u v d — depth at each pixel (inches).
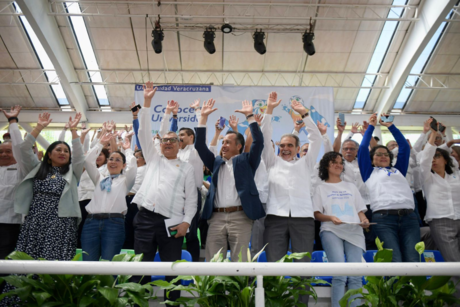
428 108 448.8
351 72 405.7
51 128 441.7
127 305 66.1
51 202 103.0
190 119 280.1
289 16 355.9
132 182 123.3
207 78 418.9
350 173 135.8
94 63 398.3
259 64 400.8
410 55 366.6
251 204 102.7
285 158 117.8
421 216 154.3
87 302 59.9
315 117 291.6
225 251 104.2
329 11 351.9
